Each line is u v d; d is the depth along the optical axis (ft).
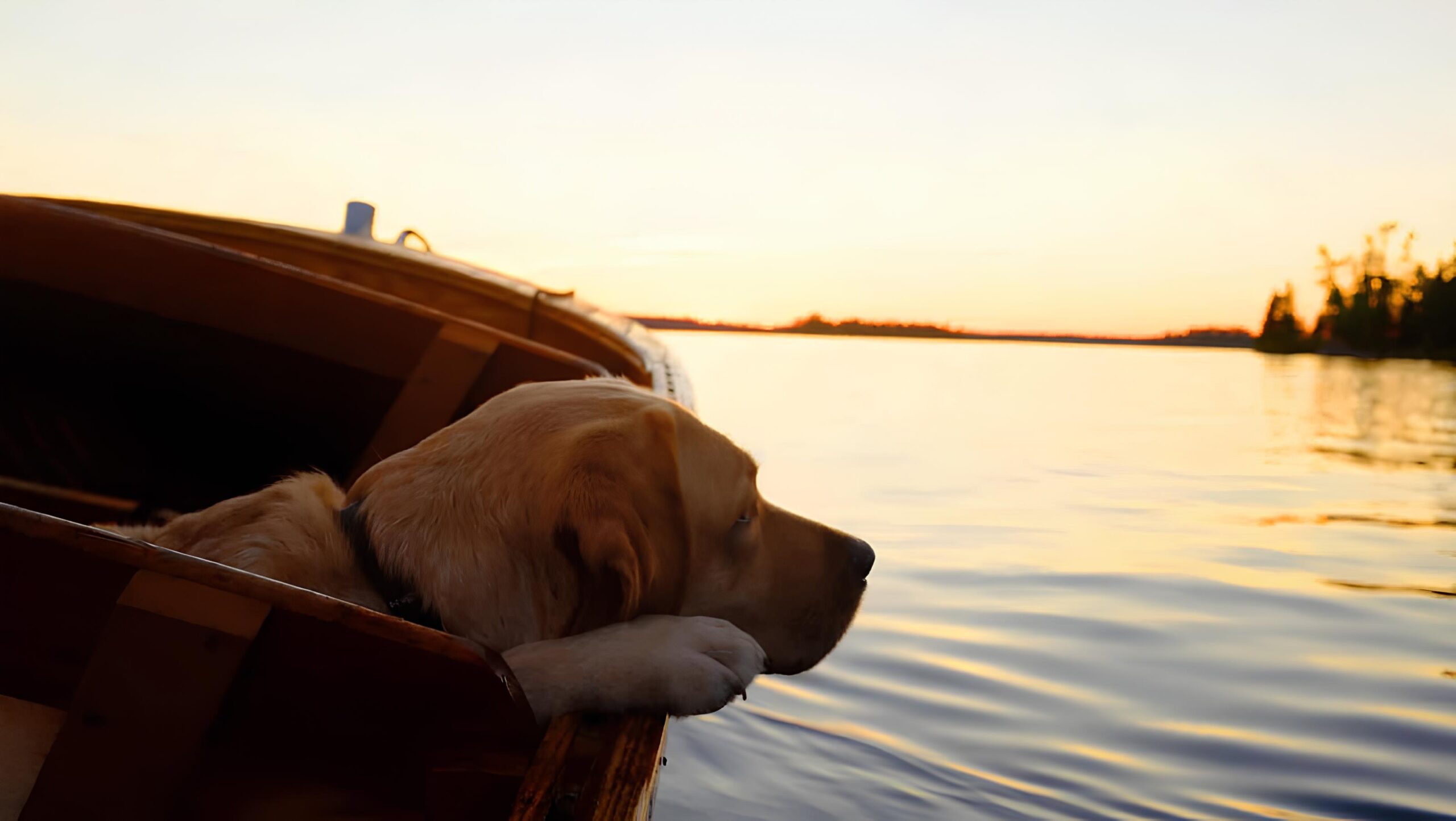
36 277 11.79
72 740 3.95
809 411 52.34
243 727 4.28
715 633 5.57
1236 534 23.95
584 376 11.12
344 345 11.59
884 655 15.34
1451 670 14.73
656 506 6.00
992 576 19.70
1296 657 15.31
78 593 4.24
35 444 12.82
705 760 11.84
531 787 4.17
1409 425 51.16
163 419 12.60
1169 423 51.13
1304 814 10.65
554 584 5.74
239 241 17.62
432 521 5.87
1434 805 10.75
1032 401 64.03
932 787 11.25
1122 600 18.16
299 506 6.08
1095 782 11.35
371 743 4.42
